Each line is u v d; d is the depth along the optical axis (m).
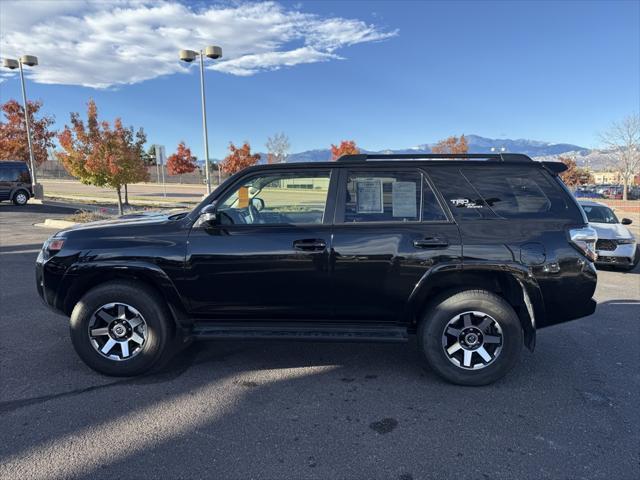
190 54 18.47
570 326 5.47
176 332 4.13
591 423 3.25
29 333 4.91
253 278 3.79
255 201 3.95
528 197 3.84
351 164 3.92
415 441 3.01
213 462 2.77
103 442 2.95
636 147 39.84
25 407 3.38
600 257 9.45
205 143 19.72
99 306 3.81
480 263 3.67
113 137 16.98
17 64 22.53
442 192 3.83
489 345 3.77
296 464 2.76
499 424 3.23
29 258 9.13
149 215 4.58
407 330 3.99
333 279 3.77
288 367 4.18
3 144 29.83
